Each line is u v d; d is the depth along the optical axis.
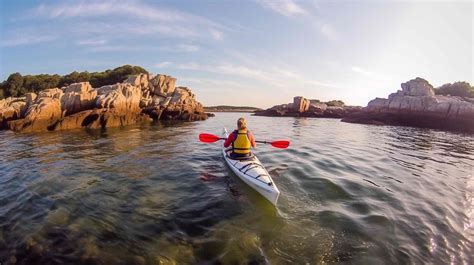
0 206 3.64
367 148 8.59
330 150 8.00
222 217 3.37
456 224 3.29
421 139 11.56
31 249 2.67
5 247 2.70
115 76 33.38
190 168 5.58
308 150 7.87
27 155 6.88
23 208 3.57
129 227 3.10
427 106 19.52
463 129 16.86
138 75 22.00
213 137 6.06
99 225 3.13
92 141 9.20
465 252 2.72
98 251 2.64
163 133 11.70
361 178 5.02
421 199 4.06
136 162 6.10
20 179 4.80
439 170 5.92
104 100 15.59
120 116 15.90
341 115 28.00
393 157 7.21
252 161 5.11
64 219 3.27
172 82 23.73
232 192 4.22
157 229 3.06
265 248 2.71
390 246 2.78
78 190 4.25
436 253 2.68
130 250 2.67
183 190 4.30
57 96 15.10
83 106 15.37
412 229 3.12
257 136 11.41
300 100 30.06
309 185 4.54
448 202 3.99
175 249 2.69
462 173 5.71
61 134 11.17
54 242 2.79
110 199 3.90
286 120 23.95
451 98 21.80
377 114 21.20
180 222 3.23
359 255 2.62
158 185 4.52
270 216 3.41
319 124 19.20
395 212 3.56
